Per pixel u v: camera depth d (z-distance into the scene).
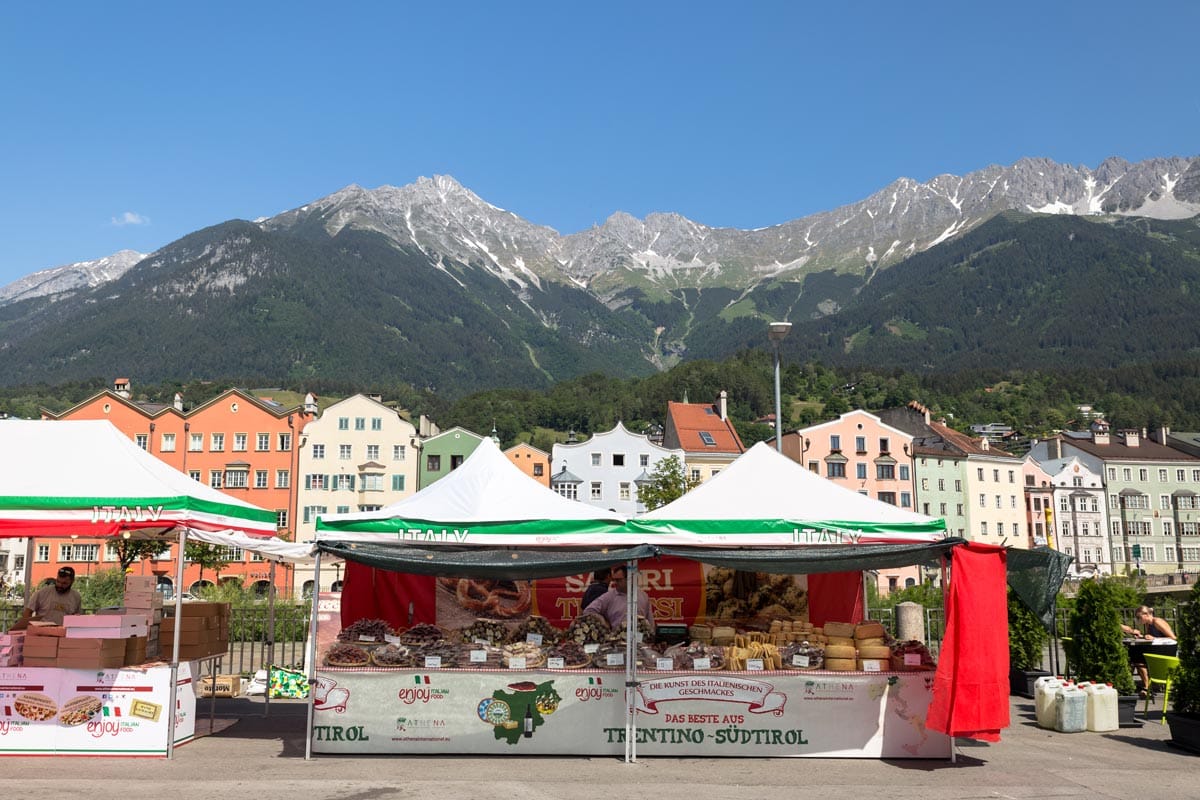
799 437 86.50
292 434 76.44
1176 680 11.59
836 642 11.02
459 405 151.38
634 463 81.94
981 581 10.52
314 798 8.52
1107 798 8.84
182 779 9.27
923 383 184.75
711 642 11.41
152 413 76.25
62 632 10.52
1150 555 100.06
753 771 9.86
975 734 10.16
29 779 9.22
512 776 9.49
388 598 13.97
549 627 11.19
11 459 11.09
